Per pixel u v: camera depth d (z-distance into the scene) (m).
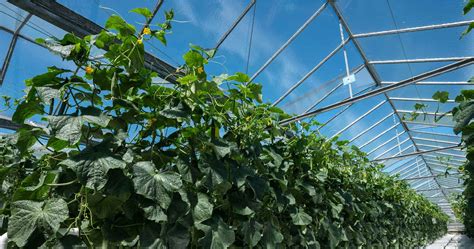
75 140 0.97
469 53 4.80
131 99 1.26
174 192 1.23
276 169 1.95
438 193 17.27
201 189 1.48
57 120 0.99
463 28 4.41
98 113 1.07
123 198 1.05
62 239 0.99
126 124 1.21
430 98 6.53
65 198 1.08
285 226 2.11
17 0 2.68
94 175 0.98
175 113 1.25
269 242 1.77
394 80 6.09
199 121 1.46
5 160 2.04
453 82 5.72
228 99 1.63
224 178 1.36
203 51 1.44
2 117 3.59
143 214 1.16
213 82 1.46
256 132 1.82
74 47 1.10
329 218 2.55
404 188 6.00
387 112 7.70
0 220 1.31
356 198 3.30
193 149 1.40
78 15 3.08
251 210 1.58
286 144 2.25
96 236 1.09
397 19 4.65
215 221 1.41
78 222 1.05
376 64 5.76
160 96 1.32
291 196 2.01
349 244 3.00
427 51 5.09
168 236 1.17
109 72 1.18
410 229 6.09
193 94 1.37
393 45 5.20
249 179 1.59
